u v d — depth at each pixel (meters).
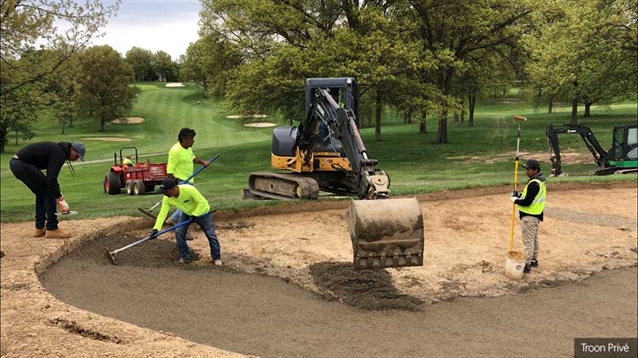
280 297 6.45
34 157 7.41
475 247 9.12
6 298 5.31
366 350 5.14
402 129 46.56
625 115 48.47
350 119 7.35
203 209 7.36
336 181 12.42
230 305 6.03
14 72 12.97
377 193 5.98
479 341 5.62
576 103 37.47
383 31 25.20
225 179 21.88
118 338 4.39
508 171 21.36
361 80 22.77
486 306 6.71
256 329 5.39
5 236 7.95
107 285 6.29
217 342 4.95
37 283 5.81
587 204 12.48
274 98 26.81
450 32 30.30
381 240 5.35
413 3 26.81
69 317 4.80
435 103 25.92
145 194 17.83
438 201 12.30
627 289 7.52
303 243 8.84
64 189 20.56
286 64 23.98
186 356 3.98
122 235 8.67
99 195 18.23
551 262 8.53
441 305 6.65
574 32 20.84
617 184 14.26
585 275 8.02
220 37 28.08
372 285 7.07
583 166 22.02
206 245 8.52
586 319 6.44
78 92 14.50
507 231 10.12
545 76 24.02
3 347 4.14
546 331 6.04
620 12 20.02
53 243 7.42
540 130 37.34
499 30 29.38
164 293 6.23
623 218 11.27
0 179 26.72
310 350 4.99
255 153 32.03
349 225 5.55
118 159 34.38
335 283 7.04
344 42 23.59
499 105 71.25
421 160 26.48
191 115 70.81
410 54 23.28
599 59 22.70
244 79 24.88
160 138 53.88
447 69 29.05
